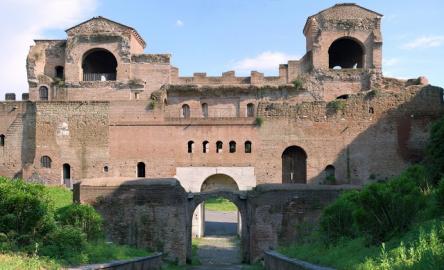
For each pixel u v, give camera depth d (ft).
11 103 182.39
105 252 81.00
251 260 115.65
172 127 172.35
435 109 163.02
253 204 117.19
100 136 175.11
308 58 198.08
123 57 198.59
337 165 166.61
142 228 113.70
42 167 176.96
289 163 171.63
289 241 114.32
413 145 163.02
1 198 71.41
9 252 63.62
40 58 201.46
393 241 63.46
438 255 46.37
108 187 115.34
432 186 90.74
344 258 64.90
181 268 106.01
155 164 171.63
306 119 168.96
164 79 198.49
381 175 163.22
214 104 195.31
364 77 194.08
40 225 73.46
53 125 178.09
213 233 176.86
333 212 85.51
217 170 169.48
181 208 114.32
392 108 165.07
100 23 199.93
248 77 198.90
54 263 61.57
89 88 197.47
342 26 197.06
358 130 166.61
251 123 170.71
